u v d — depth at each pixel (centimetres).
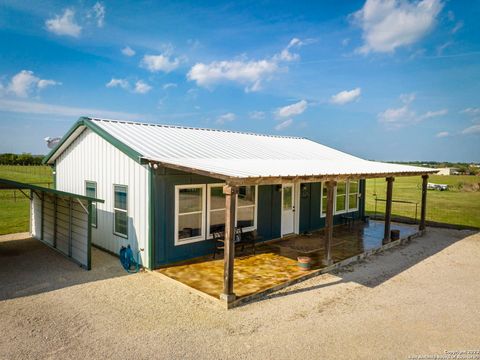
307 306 746
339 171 1085
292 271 950
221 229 1145
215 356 547
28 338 593
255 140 1658
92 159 1213
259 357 547
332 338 610
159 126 1435
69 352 552
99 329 628
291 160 1336
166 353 553
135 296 784
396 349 579
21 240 1355
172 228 1001
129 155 1002
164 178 974
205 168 812
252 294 777
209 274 914
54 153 1418
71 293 798
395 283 905
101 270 971
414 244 1368
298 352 563
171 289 830
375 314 712
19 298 767
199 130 1571
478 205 2733
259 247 1219
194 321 664
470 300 796
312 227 1524
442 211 2400
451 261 1126
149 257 957
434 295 824
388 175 1255
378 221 1842
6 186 1195
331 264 1017
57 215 1184
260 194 1266
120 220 1088
